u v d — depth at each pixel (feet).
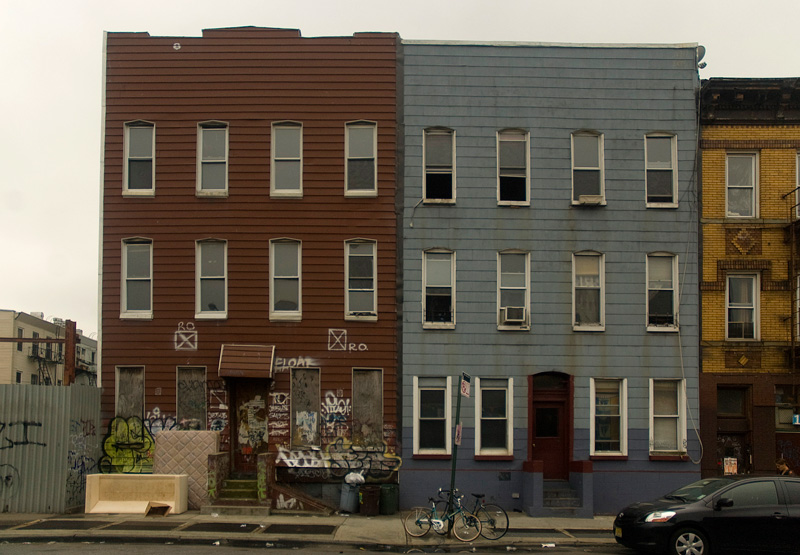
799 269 62.23
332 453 60.29
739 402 63.21
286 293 62.44
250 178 62.80
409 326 61.67
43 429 54.49
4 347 149.07
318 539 45.55
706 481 44.24
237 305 61.72
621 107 63.82
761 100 63.77
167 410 61.05
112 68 63.87
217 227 62.44
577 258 63.21
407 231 62.44
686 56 64.13
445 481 59.93
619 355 61.93
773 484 41.34
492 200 62.90
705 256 63.00
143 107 63.52
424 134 63.41
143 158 63.57
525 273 62.75
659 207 63.10
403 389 60.90
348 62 63.62
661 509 41.22
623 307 62.39
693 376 61.77
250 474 59.62
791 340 61.87
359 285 62.34
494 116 63.52
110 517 52.16
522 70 63.93
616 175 63.31
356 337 61.46
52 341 62.54
